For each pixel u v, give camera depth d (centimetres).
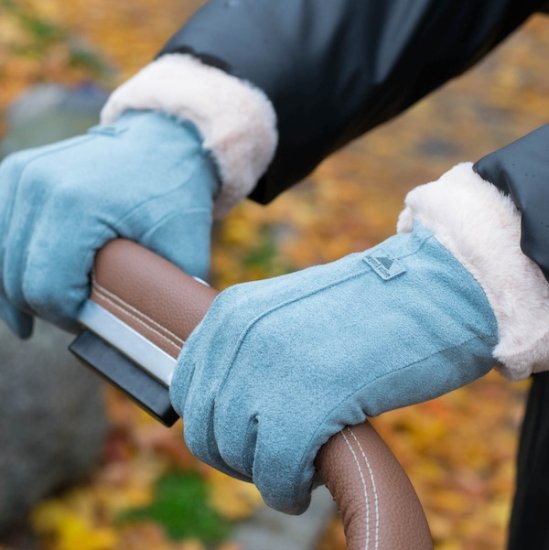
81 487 253
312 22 107
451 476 300
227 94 101
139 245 91
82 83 447
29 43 490
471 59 120
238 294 79
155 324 85
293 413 73
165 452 267
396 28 110
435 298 78
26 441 233
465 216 78
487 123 620
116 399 285
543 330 77
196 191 100
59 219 92
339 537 268
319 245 419
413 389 77
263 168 108
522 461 118
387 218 468
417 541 69
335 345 75
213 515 250
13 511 237
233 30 105
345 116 110
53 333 237
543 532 109
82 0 643
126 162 97
